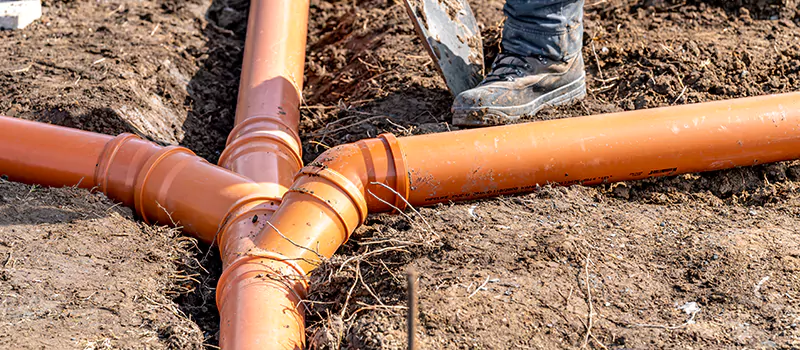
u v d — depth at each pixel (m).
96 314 3.18
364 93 5.55
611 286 3.24
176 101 5.61
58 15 6.55
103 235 3.74
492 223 3.75
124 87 5.28
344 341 3.02
